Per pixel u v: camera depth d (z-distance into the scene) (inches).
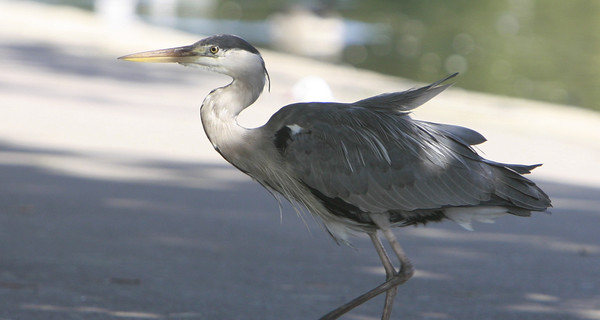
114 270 413.4
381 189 348.5
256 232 497.7
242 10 2389.3
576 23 2145.7
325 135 349.7
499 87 1376.7
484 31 2032.5
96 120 793.6
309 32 1871.3
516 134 853.8
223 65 352.8
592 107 1215.6
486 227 546.6
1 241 447.8
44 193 548.1
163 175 618.5
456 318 373.4
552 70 1545.3
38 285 384.5
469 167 348.2
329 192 351.9
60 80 1017.5
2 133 712.4
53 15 1729.8
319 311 372.5
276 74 1158.3
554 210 583.2
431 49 1809.8
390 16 2309.3
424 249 490.3
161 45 1387.8
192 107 900.0
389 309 340.5
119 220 501.4
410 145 349.1
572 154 769.6
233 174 641.0
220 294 387.9
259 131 355.3
